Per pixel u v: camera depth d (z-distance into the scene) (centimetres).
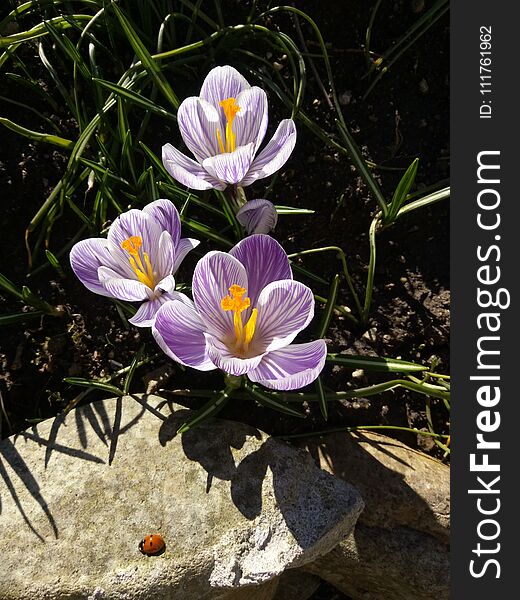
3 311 26
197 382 26
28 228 27
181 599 22
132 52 30
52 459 23
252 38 30
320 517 23
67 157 28
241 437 24
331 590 29
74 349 26
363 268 28
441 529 25
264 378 20
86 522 22
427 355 28
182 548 22
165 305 20
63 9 30
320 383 25
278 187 28
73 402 25
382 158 30
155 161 26
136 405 25
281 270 21
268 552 22
